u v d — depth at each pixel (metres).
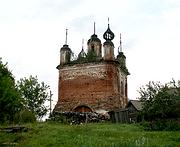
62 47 49.56
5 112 31.17
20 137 23.08
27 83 45.69
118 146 18.55
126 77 51.47
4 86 31.05
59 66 48.41
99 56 48.78
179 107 30.14
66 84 47.47
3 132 24.67
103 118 41.81
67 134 23.62
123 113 40.50
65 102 46.72
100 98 45.00
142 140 19.42
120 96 47.03
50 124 31.12
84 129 26.27
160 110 30.47
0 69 32.41
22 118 32.72
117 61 46.62
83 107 45.50
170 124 29.05
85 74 46.66
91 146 18.91
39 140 21.70
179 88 30.91
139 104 40.09
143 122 31.31
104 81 45.53
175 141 21.05
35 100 45.19
